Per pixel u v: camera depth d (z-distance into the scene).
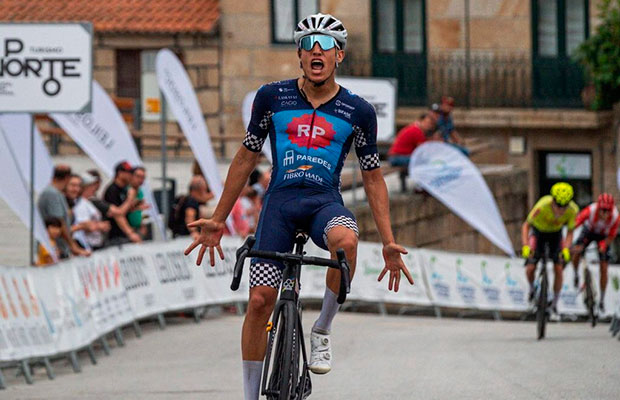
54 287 24.25
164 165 35.69
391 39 60.06
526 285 42.19
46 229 27.84
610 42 55.03
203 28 58.12
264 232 13.78
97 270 27.02
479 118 58.97
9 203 27.86
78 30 26.50
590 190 59.81
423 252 40.53
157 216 33.72
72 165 48.78
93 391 21.20
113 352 27.25
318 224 13.69
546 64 59.72
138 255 30.14
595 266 42.38
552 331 33.31
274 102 13.99
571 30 59.78
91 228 30.38
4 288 22.25
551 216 31.16
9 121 30.38
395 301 39.50
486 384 20.53
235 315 34.78
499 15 59.75
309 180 13.87
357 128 14.05
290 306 13.34
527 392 19.50
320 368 14.16
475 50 59.88
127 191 32.53
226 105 58.88
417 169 43.06
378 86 40.00
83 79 26.50
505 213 52.84
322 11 59.50
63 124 33.41
